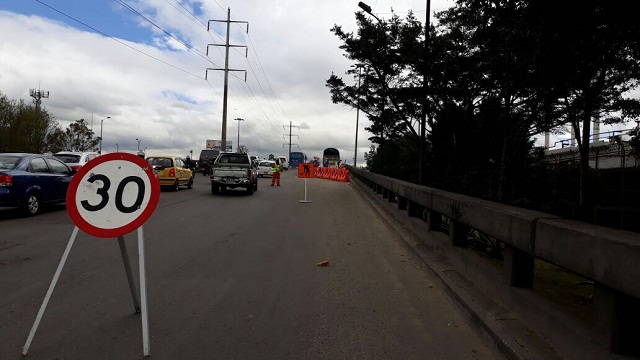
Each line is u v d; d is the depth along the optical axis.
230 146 80.31
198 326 5.05
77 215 4.51
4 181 12.39
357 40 18.55
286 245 9.73
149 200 4.66
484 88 12.89
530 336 4.26
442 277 6.50
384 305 5.86
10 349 4.38
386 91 19.05
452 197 7.14
